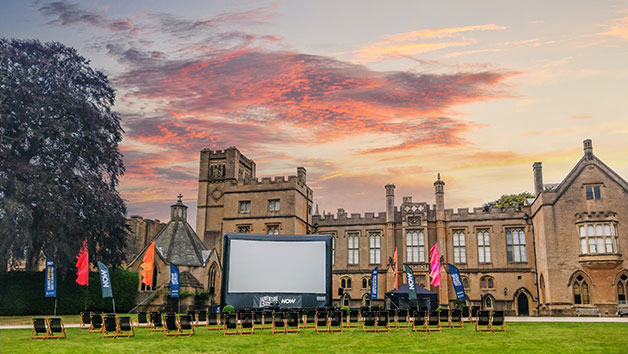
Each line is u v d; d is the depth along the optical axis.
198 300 42.66
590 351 17.41
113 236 41.94
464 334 22.56
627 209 42.34
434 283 36.47
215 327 26.73
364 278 52.19
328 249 39.16
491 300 48.91
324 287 38.34
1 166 34.91
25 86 37.00
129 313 39.31
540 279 46.59
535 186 47.69
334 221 54.81
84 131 40.66
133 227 59.06
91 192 39.22
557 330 23.95
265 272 38.38
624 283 41.22
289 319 24.09
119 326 22.56
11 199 34.31
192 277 43.00
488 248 50.31
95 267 41.53
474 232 50.72
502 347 18.47
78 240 38.16
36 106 37.06
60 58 42.69
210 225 53.50
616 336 21.48
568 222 43.25
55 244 35.69
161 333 23.98
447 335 22.25
